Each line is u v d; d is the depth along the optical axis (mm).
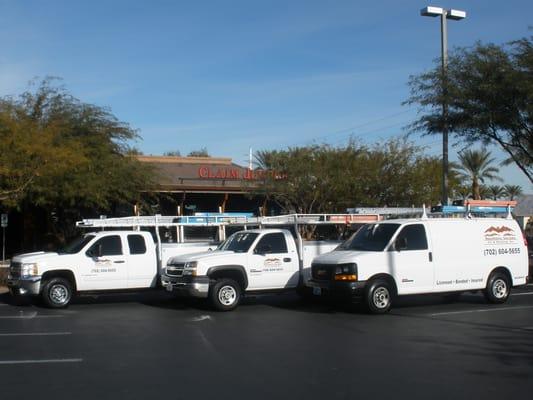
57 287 16125
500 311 15070
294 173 31688
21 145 21266
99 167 28266
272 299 18234
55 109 28844
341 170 31688
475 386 7922
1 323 13609
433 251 15375
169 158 42094
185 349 10453
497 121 21062
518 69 20562
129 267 16844
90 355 9977
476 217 17000
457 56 21828
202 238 20734
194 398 7398
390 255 14875
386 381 8188
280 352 10148
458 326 12820
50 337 11711
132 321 13844
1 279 21156
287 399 7352
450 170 38500
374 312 14594
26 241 32688
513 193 61250
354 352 10125
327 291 14805
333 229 20750
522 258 16672
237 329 12594
